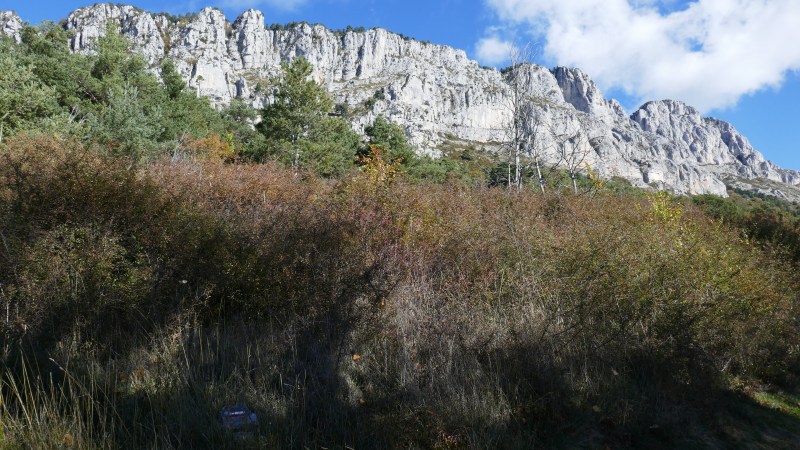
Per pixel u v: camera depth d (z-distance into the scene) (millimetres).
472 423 3697
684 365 4773
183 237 4969
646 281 5355
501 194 10953
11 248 4320
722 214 13156
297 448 3279
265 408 3590
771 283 6105
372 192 7391
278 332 4586
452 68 143375
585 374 4441
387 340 4605
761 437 4270
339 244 5367
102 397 3555
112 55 24969
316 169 19062
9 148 6266
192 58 116312
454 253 6180
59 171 5109
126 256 4949
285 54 133875
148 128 16031
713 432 4246
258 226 5648
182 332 4414
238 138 33094
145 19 122125
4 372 3549
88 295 4379
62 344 4031
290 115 25359
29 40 24672
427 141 100938
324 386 3881
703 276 5656
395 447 3432
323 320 4609
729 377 5172
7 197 4766
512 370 4352
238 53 129500
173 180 7301
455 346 4473
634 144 118250
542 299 5422
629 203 11305
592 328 4988
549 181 17703
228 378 3900
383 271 5137
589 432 3967
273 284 4891
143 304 4570
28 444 2861
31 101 15039
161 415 3299
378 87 124125
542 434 3877
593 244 5855
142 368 3926
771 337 5598
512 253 6238
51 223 4715
